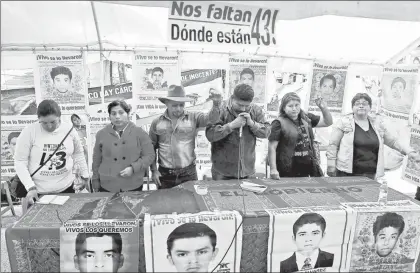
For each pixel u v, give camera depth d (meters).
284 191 2.15
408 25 2.56
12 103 2.82
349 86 3.15
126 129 2.21
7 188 2.99
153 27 2.55
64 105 2.86
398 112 2.92
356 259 1.87
